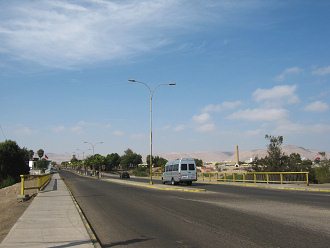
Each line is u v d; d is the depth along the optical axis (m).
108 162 172.00
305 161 52.56
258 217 16.00
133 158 188.00
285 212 17.44
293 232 12.33
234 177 51.00
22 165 90.31
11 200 32.84
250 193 30.39
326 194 28.12
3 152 84.75
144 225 14.62
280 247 10.20
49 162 130.38
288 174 41.91
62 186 43.44
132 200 25.70
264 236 11.76
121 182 57.66
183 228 13.66
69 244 10.77
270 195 27.89
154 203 23.16
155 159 152.62
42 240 11.34
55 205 21.62
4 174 83.69
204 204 21.89
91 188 41.94
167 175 49.06
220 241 11.19
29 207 20.55
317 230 12.59
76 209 19.50
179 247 10.57
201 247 10.48
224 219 15.62
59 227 13.70
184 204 22.12
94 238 11.66
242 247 10.33
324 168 46.31
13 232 12.70
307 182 37.78
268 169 50.50
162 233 12.79
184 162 45.97
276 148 52.19
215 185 44.72
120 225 14.79
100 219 16.59
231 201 23.55
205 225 14.18
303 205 20.31
